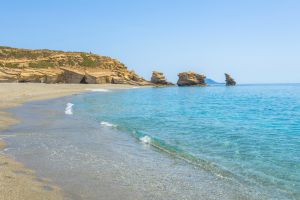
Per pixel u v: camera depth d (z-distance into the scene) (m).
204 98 63.91
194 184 10.16
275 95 79.00
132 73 136.62
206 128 22.27
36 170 11.06
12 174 10.23
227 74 161.38
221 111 36.59
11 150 14.01
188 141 17.28
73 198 8.62
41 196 8.46
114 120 26.02
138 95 69.31
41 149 14.44
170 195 9.17
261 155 14.07
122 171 11.47
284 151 14.90
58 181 10.01
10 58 117.19
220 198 8.97
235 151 14.88
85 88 88.44
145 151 14.77
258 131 21.20
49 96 54.34
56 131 19.58
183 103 49.25
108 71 122.56
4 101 40.00
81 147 15.22
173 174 11.23
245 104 48.56
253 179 10.70
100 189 9.48
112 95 66.31
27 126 21.16
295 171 11.59
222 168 12.03
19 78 90.25
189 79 139.38
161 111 35.16
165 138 18.11
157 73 141.50
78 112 31.62
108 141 16.89
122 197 8.91
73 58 125.94
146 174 11.17
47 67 112.12
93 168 11.71
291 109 40.12
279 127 23.41
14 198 8.07
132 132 19.94
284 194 9.29
